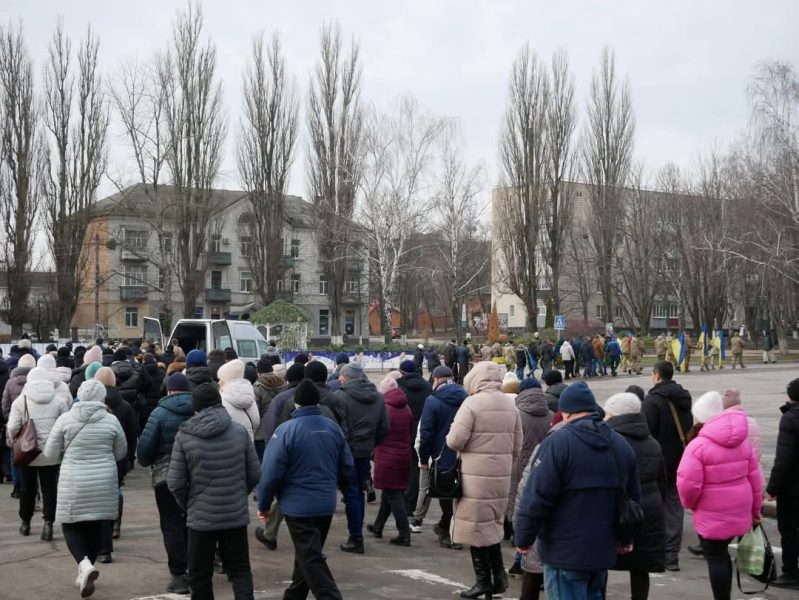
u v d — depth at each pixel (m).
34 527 10.25
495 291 75.50
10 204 49.53
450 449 7.72
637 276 69.56
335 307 54.00
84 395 7.70
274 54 55.53
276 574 8.12
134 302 71.25
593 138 61.28
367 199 49.38
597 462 5.04
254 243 56.38
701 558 9.21
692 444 6.71
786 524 7.93
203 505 6.20
